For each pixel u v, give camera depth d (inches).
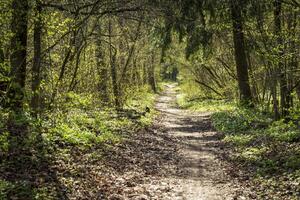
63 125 598.9
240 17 847.7
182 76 2146.9
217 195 406.9
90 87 930.1
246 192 406.9
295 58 641.6
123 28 1068.5
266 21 798.5
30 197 331.3
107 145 613.0
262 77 1043.9
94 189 397.7
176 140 812.0
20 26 462.6
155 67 2662.4
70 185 388.8
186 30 933.8
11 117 458.0
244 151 595.5
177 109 1672.0
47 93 589.6
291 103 746.8
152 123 1054.4
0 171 373.7
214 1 874.8
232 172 500.7
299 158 474.0
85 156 513.0
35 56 536.4
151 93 2445.9
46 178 387.5
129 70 1326.3
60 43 698.2
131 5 679.7
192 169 543.8
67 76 732.0
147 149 670.5
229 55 1375.5
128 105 1318.9
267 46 709.9
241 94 1071.6
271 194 388.5
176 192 422.0
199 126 1032.8
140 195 399.9
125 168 512.7
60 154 479.5
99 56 975.6
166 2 748.0
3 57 438.6
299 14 679.7
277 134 636.7
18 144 451.2
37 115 544.1
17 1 435.5
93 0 666.8
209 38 951.6
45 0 567.5
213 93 1868.8
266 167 484.1
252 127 798.5
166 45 973.8
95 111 879.7
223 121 956.6
